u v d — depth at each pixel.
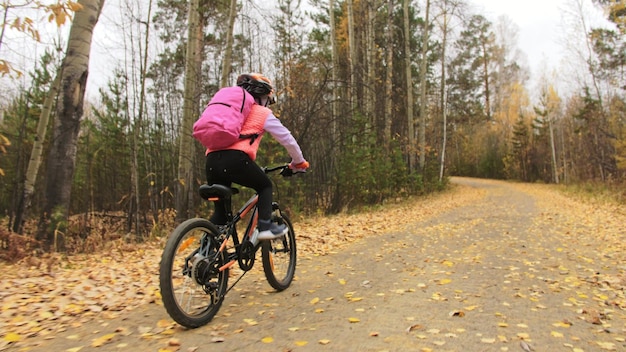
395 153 20.98
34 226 10.07
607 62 32.16
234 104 3.46
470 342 2.93
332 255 6.57
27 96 13.36
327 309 3.68
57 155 7.32
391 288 4.45
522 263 5.85
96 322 3.41
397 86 28.45
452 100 37.91
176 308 3.04
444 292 4.28
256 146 3.57
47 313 3.63
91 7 7.56
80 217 12.20
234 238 3.76
